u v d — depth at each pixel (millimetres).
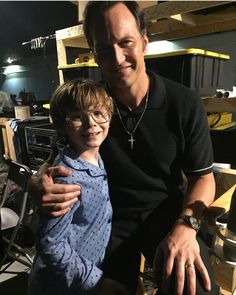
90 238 816
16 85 4812
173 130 887
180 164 954
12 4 3586
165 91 903
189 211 780
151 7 1199
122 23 779
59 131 864
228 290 1182
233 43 1711
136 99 903
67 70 1555
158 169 912
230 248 744
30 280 861
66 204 680
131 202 938
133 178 920
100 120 812
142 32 856
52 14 3402
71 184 719
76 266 722
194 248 674
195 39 1864
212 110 1228
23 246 1715
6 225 1549
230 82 1763
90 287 733
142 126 901
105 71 867
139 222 932
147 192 926
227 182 1121
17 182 1521
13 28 4125
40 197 686
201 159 896
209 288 638
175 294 621
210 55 1305
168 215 926
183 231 714
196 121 873
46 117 2400
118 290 771
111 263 907
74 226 778
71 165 772
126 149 919
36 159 2014
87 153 844
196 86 1272
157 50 2023
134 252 941
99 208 818
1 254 1592
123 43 803
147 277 1009
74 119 796
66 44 1684
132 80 859
